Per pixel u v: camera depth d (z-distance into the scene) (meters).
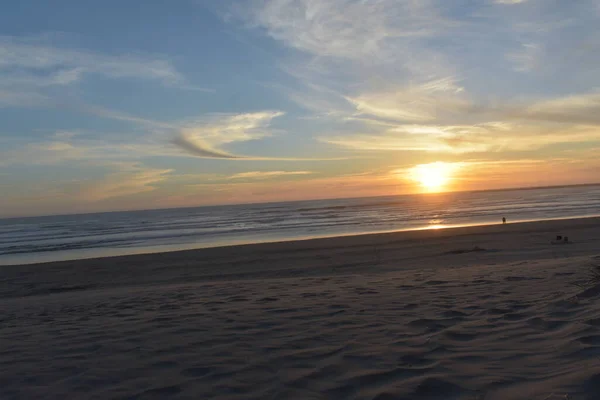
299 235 37.22
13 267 22.27
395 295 6.61
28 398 3.06
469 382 2.99
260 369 3.46
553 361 3.29
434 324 4.65
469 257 17.45
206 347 4.12
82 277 18.33
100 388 3.19
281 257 21.02
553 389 2.77
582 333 3.83
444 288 7.08
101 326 5.34
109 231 56.16
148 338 4.53
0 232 70.88
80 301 9.04
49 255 31.53
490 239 23.84
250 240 35.00
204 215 100.50
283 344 4.12
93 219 112.81
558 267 8.65
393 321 4.87
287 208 125.31
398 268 15.52
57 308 8.10
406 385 3.01
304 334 4.46
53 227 79.44
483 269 9.84
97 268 20.55
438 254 19.22
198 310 6.15
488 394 2.79
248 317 5.39
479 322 4.62
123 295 9.40
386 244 24.17
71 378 3.42
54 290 15.46
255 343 4.19
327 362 3.57
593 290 5.49
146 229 55.62
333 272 15.49
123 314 6.36
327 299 6.53
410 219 49.69
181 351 4.01
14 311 8.25
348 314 5.32
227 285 9.95
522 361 3.35
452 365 3.35
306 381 3.18
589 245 19.03
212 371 3.45
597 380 2.79
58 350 4.24
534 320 4.52
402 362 3.49
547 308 4.98
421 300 6.05
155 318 5.63
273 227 48.31
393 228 39.47
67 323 5.88
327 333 4.46
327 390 3.01
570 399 2.61
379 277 9.77
